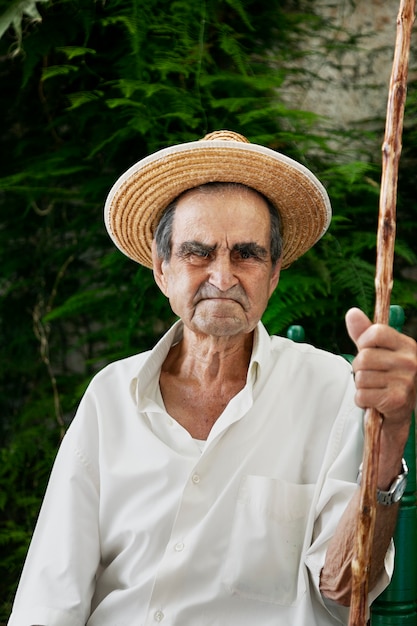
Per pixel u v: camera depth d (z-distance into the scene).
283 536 1.92
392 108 1.43
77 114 3.27
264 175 1.96
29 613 1.96
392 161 1.44
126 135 3.21
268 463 1.96
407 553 2.11
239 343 2.05
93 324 3.55
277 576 1.91
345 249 2.92
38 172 3.23
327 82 3.32
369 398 1.50
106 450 2.05
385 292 1.48
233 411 1.98
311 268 2.93
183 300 1.94
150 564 1.96
